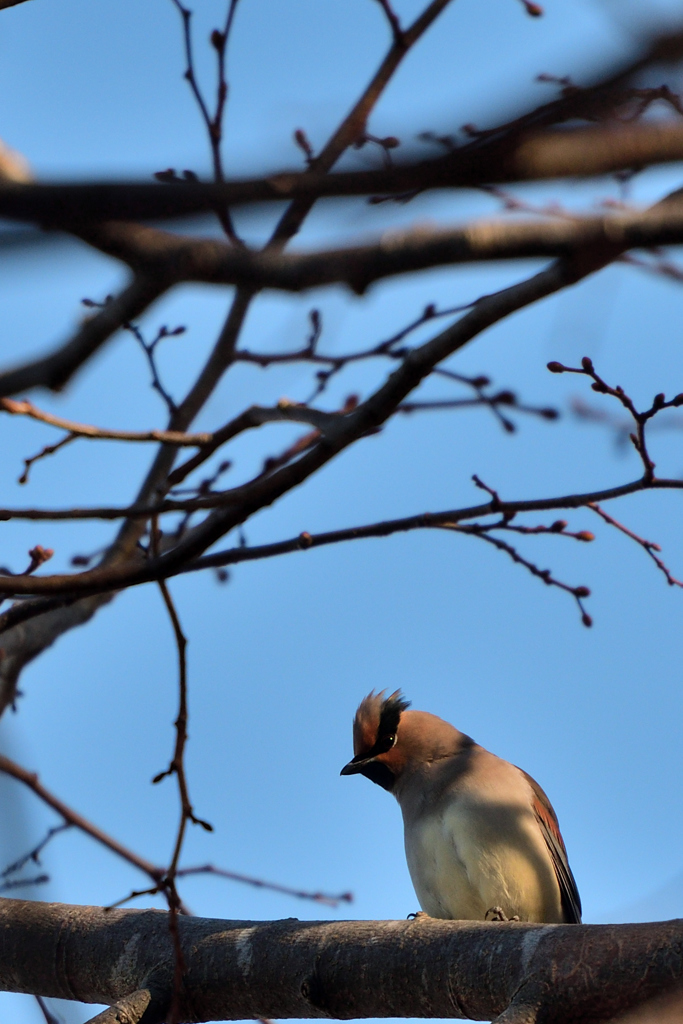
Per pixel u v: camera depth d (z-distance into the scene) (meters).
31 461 7.12
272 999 7.22
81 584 6.44
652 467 7.28
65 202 2.73
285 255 3.63
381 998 6.98
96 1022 7.05
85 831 8.84
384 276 3.67
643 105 3.05
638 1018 5.70
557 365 7.18
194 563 7.44
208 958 7.39
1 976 7.85
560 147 2.92
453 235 3.66
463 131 2.95
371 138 4.60
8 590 6.37
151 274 3.59
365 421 5.93
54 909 7.95
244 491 6.34
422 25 6.89
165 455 8.17
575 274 4.94
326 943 7.20
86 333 4.06
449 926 7.01
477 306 5.38
